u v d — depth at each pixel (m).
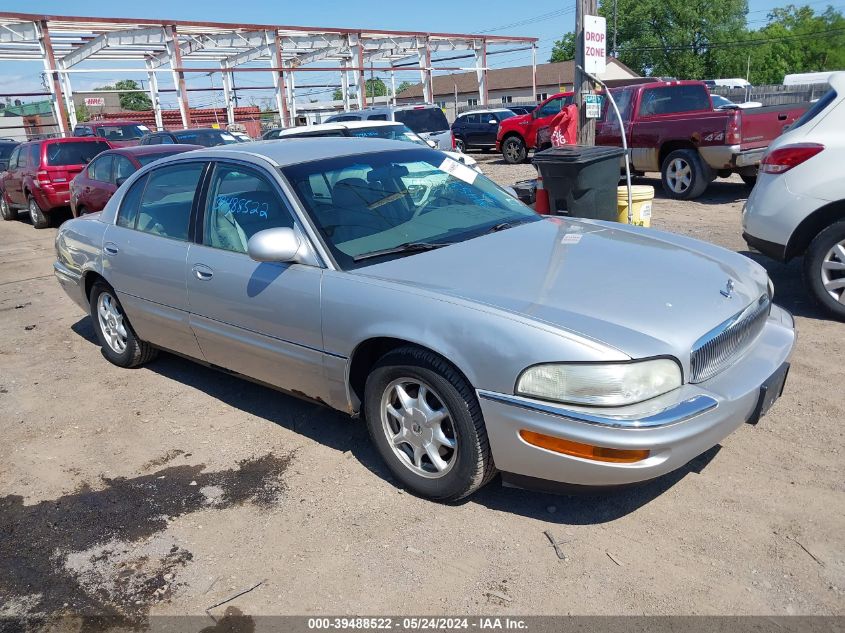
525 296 3.08
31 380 5.34
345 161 4.14
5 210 14.94
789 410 4.01
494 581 2.82
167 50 29.61
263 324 3.82
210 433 4.25
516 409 2.84
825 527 3.00
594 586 2.75
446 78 68.44
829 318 5.37
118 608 2.81
